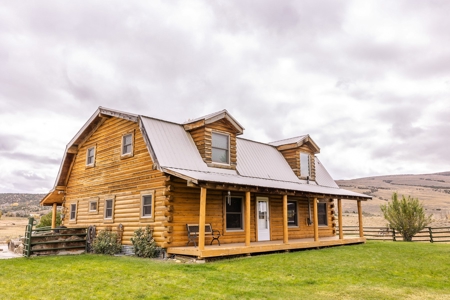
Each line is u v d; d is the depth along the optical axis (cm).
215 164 1423
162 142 1311
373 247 1553
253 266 971
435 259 1160
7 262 1091
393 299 643
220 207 1391
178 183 1253
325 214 2045
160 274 843
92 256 1259
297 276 845
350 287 736
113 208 1496
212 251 1065
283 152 1988
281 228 1686
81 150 1836
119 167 1504
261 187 1240
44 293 658
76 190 1823
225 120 1509
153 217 1261
